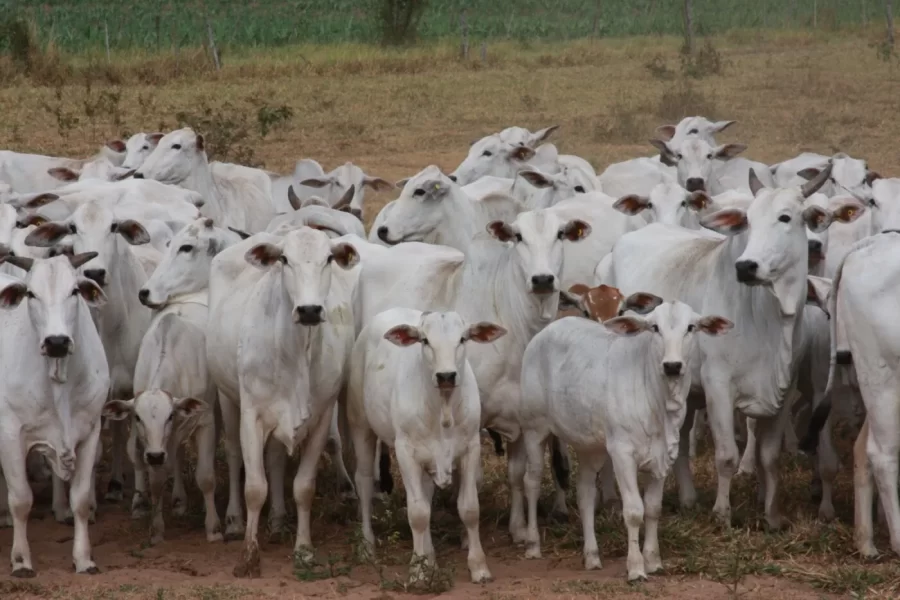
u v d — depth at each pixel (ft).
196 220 45.24
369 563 37.19
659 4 229.25
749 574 35.29
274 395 37.96
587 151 97.66
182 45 177.17
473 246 41.09
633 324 34.04
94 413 37.68
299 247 36.55
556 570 36.55
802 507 41.78
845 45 171.01
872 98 120.16
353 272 44.50
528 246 39.42
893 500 36.40
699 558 36.17
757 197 39.04
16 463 36.52
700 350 39.81
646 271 43.19
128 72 143.43
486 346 39.50
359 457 38.86
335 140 105.91
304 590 34.76
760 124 106.22
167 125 109.81
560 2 236.22
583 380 35.76
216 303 40.81
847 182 51.57
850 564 36.06
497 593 33.78
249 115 115.96
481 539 39.83
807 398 44.50
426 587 34.40
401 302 42.22
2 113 115.65
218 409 45.62
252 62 156.04
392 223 48.96
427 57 163.22
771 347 39.37
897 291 35.91
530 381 37.88
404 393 35.32
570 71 152.05
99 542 40.11
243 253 41.45
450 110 121.70
